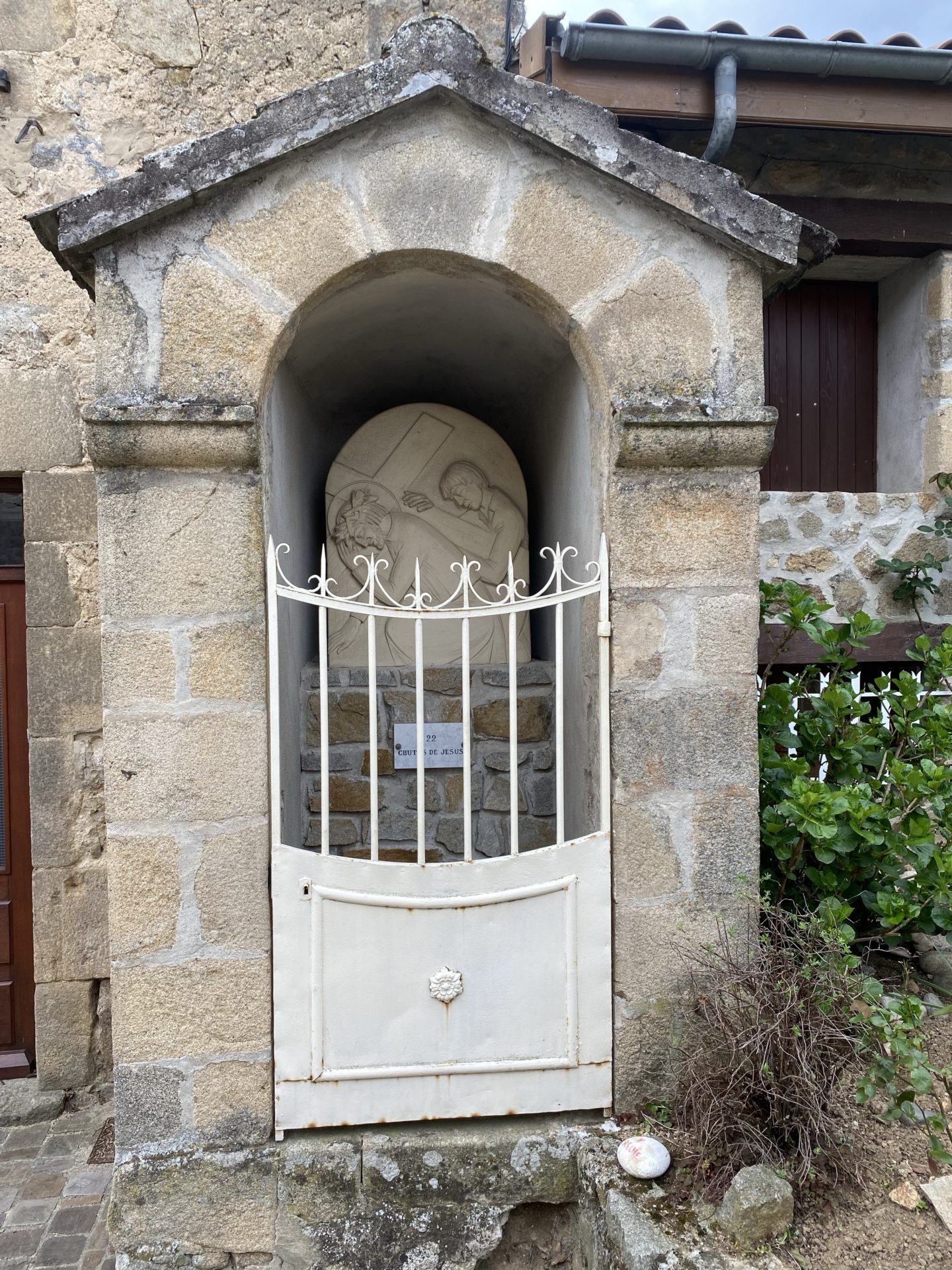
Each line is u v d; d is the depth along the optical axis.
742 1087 1.96
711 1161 1.97
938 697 2.96
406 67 1.97
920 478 3.92
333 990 2.10
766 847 2.64
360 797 2.95
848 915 2.25
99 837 3.17
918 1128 2.06
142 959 2.04
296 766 2.71
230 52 3.18
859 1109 2.11
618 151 2.02
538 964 2.17
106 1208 2.58
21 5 3.07
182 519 2.02
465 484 3.08
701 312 2.14
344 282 2.12
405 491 3.08
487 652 3.06
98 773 3.16
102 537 2.00
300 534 2.84
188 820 2.04
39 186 3.11
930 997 2.62
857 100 3.27
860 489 4.17
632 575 2.14
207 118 3.18
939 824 2.59
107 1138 2.95
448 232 2.06
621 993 2.18
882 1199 1.89
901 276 4.04
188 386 2.00
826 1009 1.98
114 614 2.01
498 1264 2.13
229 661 2.04
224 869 2.05
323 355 2.84
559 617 2.14
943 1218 1.82
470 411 3.56
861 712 2.71
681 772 2.18
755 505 2.18
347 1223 2.06
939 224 3.79
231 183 1.97
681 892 2.19
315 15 3.20
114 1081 2.05
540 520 3.10
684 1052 2.13
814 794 2.29
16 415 3.08
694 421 2.07
